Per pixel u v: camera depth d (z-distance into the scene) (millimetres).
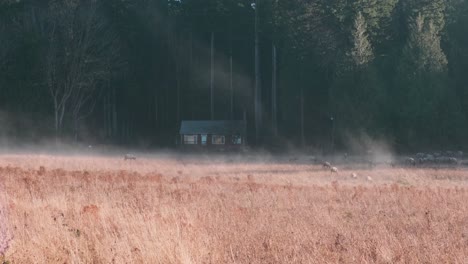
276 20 73938
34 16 73188
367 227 13820
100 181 23781
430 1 70250
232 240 11586
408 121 62250
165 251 9742
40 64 67438
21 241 10312
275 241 11555
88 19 69312
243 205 17922
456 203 18844
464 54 68188
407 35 70500
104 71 71812
